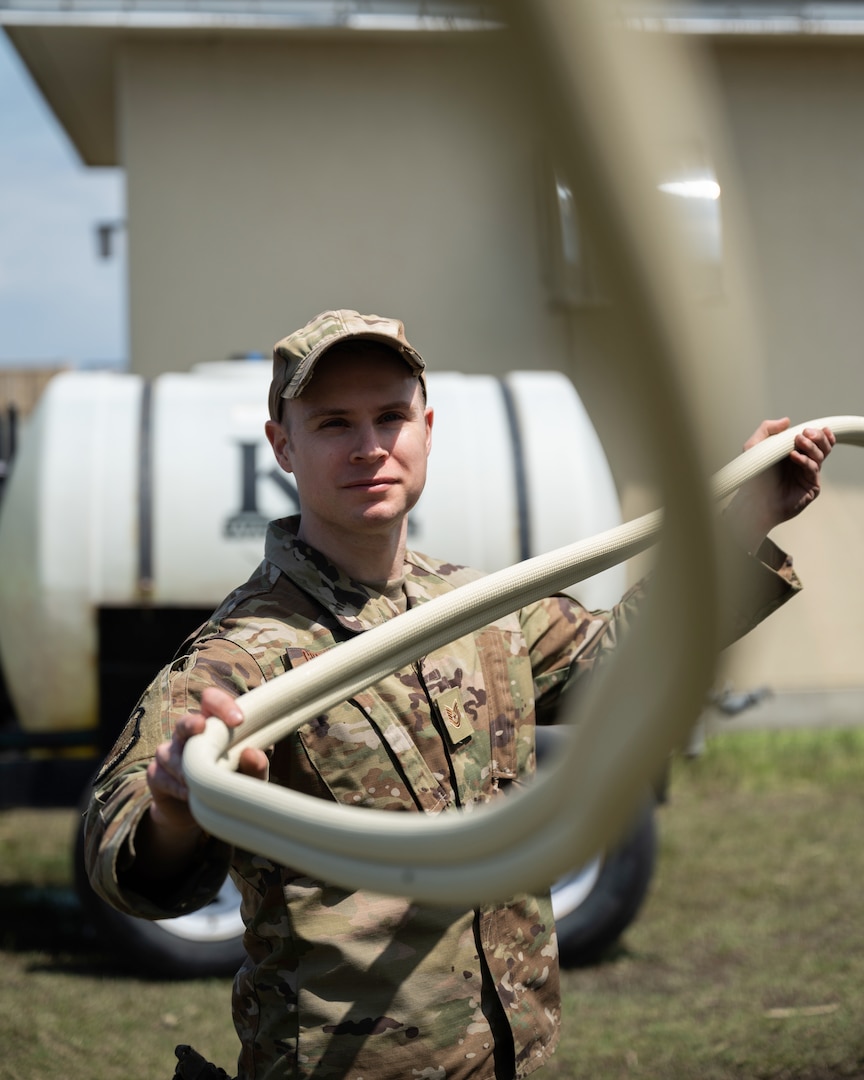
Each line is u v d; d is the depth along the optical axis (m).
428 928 1.43
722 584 0.47
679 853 5.86
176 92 8.78
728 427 0.37
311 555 1.54
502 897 0.69
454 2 0.28
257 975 1.44
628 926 4.22
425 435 1.61
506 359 8.75
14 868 5.77
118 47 8.72
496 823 0.67
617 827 0.59
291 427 1.54
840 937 4.43
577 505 4.61
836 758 7.99
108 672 4.49
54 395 4.63
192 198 8.80
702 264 0.37
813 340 9.36
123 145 8.73
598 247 0.32
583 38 0.28
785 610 9.10
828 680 9.15
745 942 4.46
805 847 5.85
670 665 0.50
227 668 1.41
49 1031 3.55
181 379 4.78
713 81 0.30
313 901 1.41
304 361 1.47
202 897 1.22
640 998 3.91
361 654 1.29
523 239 8.55
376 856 0.80
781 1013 3.63
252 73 8.81
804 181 9.37
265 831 0.94
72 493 4.48
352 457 1.49
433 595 1.62
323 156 8.86
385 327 1.50
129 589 4.47
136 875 1.22
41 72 9.18
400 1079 1.39
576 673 1.70
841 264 9.40
